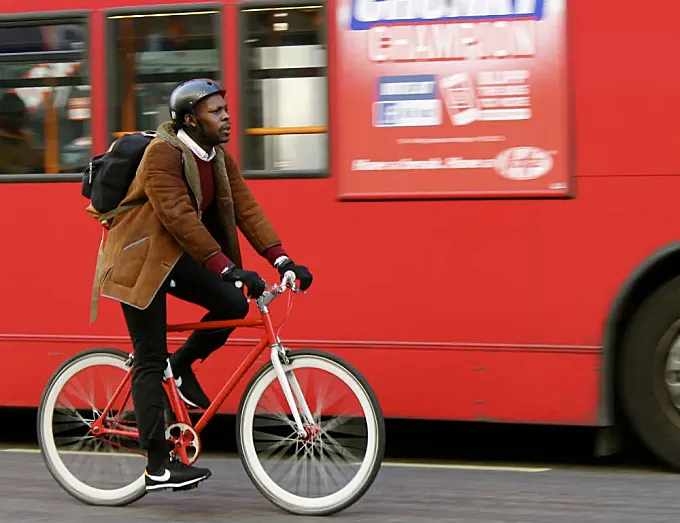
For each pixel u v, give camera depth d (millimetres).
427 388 7344
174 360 6176
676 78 6910
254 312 7582
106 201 6020
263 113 7590
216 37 7656
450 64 7266
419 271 7340
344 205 7453
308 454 5992
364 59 7402
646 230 6961
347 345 7461
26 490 6781
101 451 6391
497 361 7227
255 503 6352
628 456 7816
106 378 6379
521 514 6008
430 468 7332
